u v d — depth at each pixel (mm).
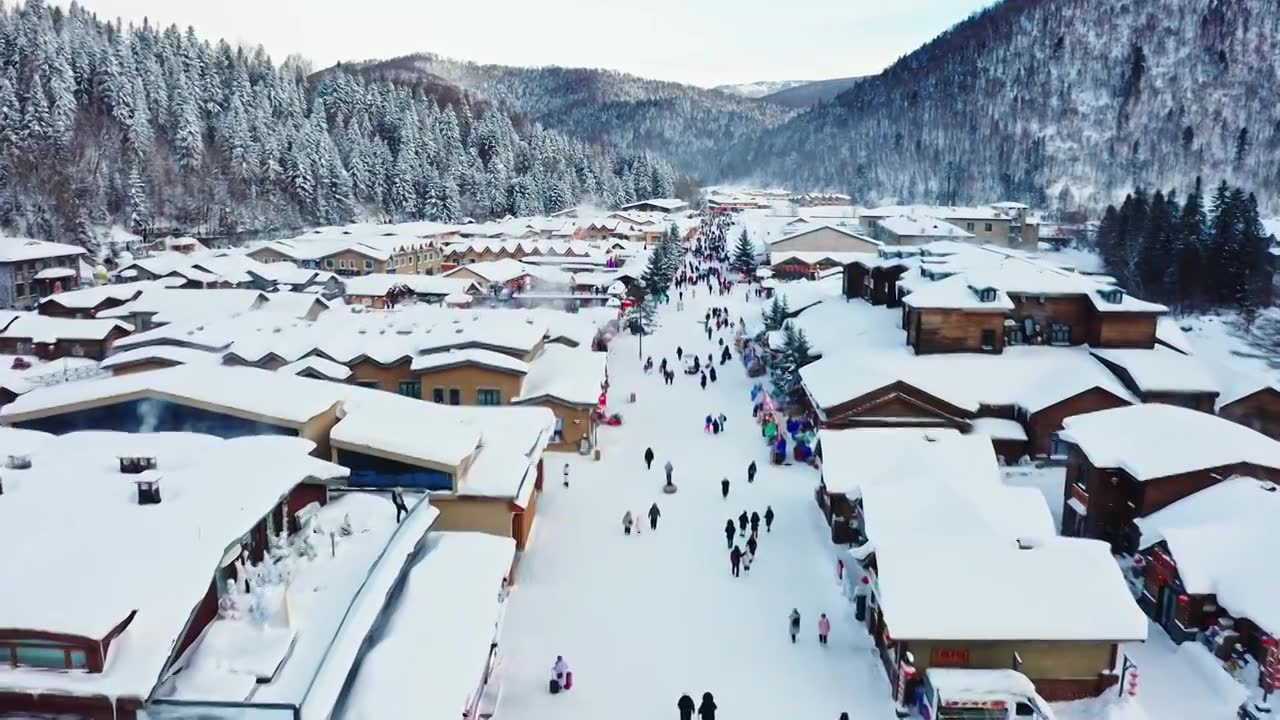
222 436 34688
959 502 33156
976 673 26375
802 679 29094
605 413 58406
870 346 57656
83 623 18219
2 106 138125
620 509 42812
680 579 35750
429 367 50844
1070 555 28203
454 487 34406
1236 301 96438
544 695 27844
